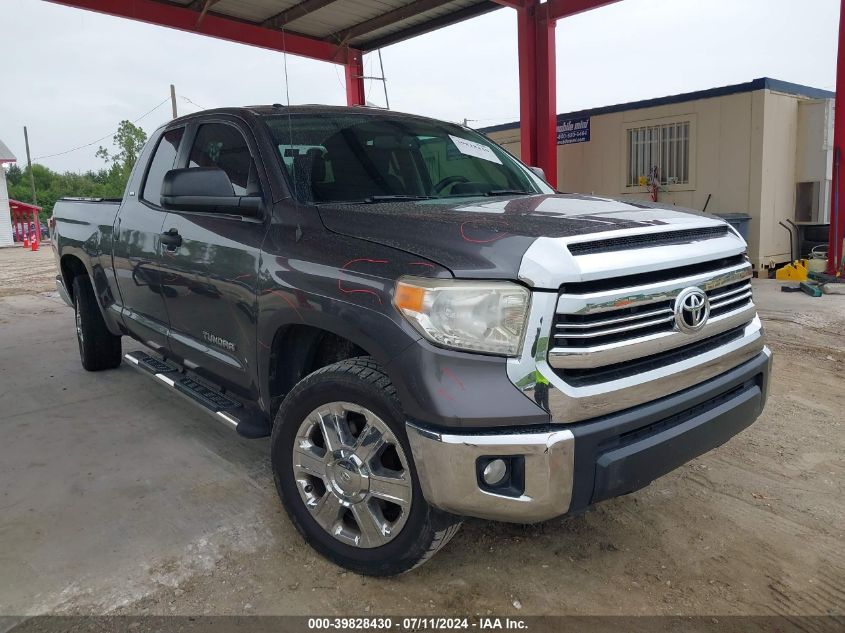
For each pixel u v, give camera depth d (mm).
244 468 3562
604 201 2928
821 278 8805
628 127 11211
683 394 2375
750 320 2803
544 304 2035
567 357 2070
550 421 2064
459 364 2068
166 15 9797
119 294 4355
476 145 3855
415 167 3361
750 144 9891
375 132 3434
